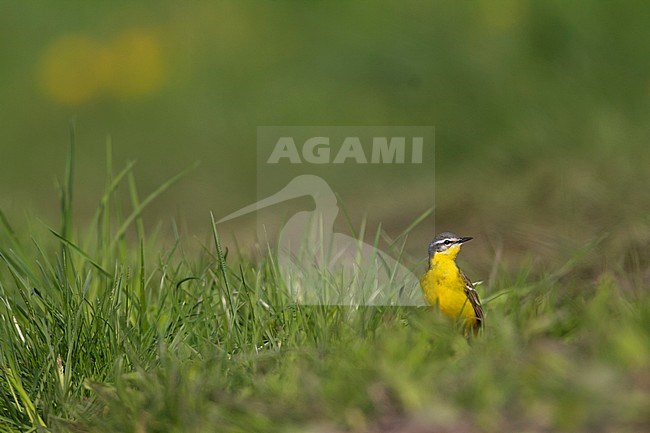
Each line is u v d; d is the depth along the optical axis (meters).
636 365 5.80
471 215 13.12
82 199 19.23
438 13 16.61
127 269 8.34
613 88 14.11
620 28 14.66
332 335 7.57
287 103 18.98
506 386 5.81
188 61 22.31
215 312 8.19
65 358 7.66
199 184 18.36
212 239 14.20
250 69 21.03
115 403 6.81
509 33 15.63
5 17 25.28
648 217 10.59
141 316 8.02
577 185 12.00
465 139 15.12
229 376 7.07
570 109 13.98
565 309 7.50
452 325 7.30
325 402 6.21
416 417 5.91
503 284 9.34
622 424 5.34
